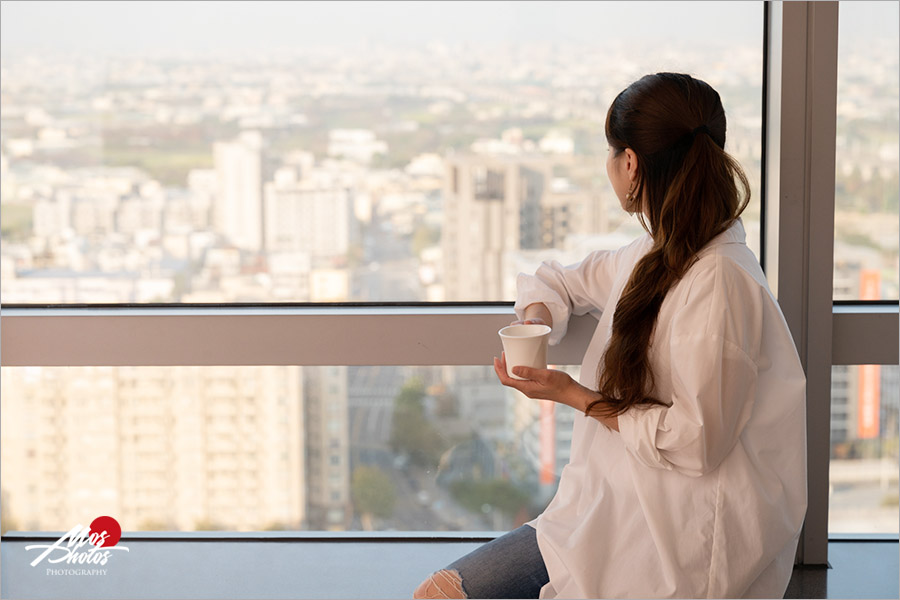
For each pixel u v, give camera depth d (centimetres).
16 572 223
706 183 139
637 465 141
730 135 207
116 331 202
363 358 202
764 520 139
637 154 143
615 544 143
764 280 144
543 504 233
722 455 137
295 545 236
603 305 179
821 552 216
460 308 209
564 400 145
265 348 203
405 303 214
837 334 205
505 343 146
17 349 202
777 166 198
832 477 229
